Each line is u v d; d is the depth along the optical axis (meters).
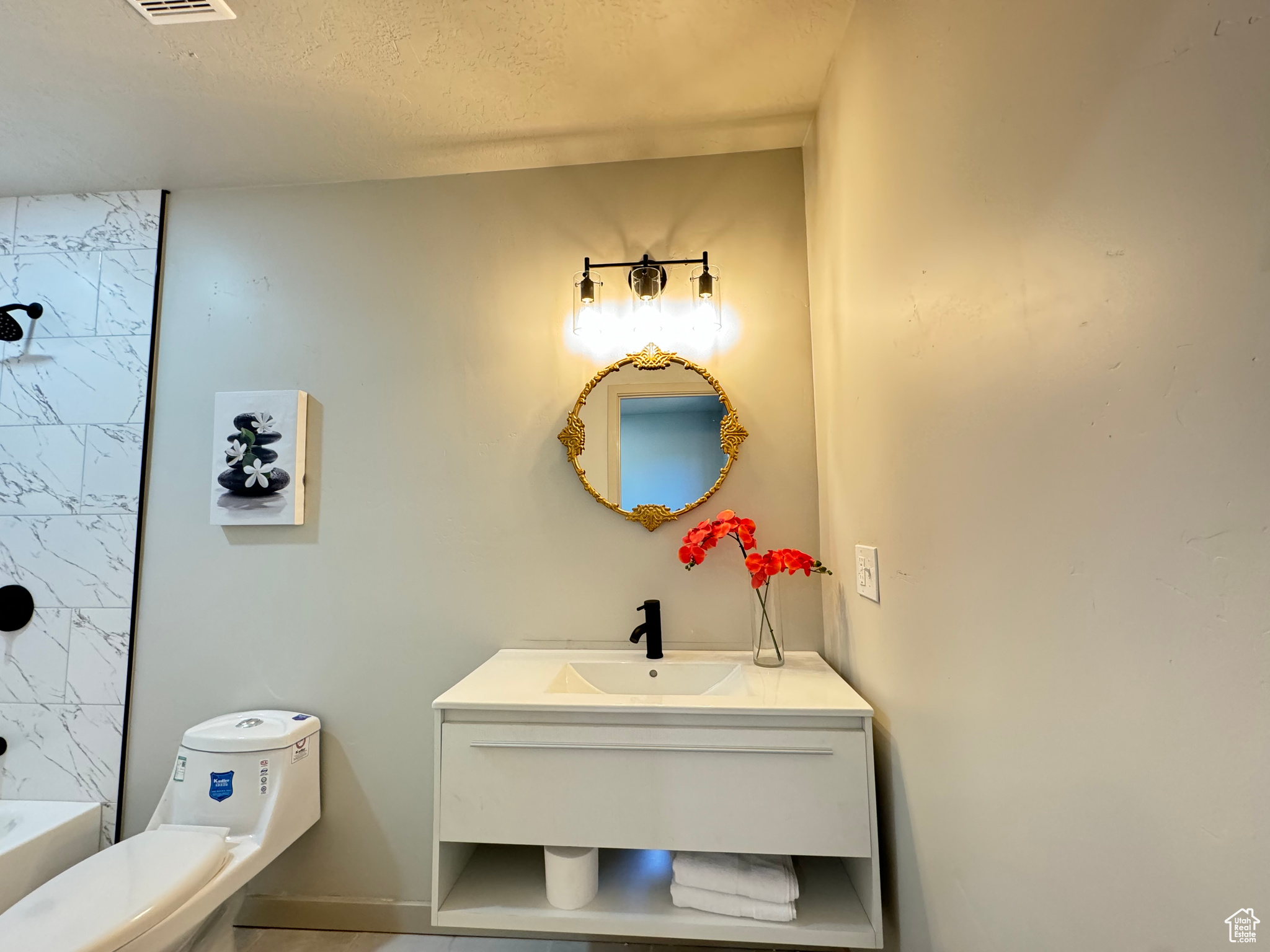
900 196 1.11
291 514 1.88
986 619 0.83
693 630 1.80
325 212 2.00
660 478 1.83
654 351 1.87
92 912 1.19
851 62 1.38
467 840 1.32
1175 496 0.51
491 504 1.88
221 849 1.44
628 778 1.29
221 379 1.97
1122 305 0.56
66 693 1.89
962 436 0.89
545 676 1.55
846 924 1.25
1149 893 0.54
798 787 1.25
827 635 1.74
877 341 1.25
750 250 1.89
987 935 0.84
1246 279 0.43
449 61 1.51
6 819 1.76
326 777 1.83
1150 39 0.52
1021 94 0.72
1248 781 0.44
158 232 2.01
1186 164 0.48
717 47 1.48
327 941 1.72
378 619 1.87
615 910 1.32
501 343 1.93
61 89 1.58
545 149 1.88
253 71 1.53
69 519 1.95
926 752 1.04
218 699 1.87
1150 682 0.54
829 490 1.68
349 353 1.96
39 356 1.98
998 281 0.78
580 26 1.41
